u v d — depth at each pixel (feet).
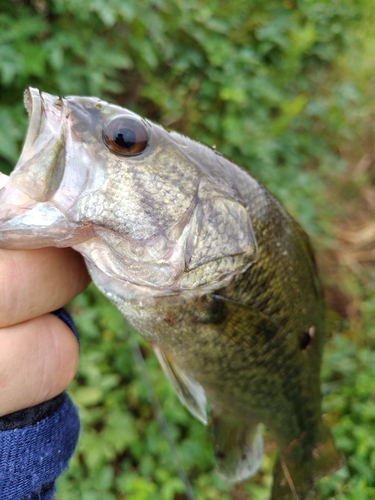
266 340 0.46
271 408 0.52
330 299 1.20
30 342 0.33
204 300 0.41
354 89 1.46
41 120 0.33
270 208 0.45
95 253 0.37
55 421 0.35
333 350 1.04
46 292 0.34
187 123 1.05
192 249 0.40
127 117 0.37
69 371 0.36
